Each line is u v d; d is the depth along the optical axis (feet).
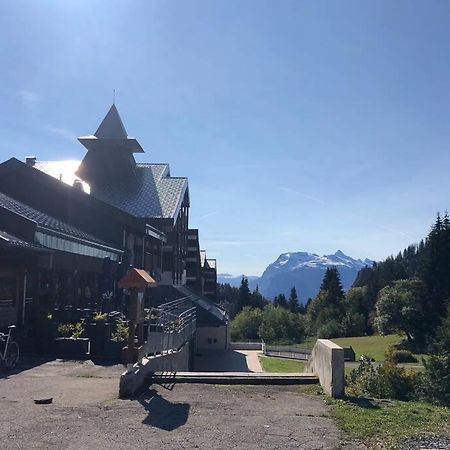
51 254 56.39
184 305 82.02
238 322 251.60
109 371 37.93
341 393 29.37
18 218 53.47
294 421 24.47
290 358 126.72
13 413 25.16
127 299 78.89
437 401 53.88
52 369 38.45
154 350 41.22
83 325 49.19
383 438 22.12
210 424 23.88
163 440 21.47
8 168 90.22
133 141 115.14
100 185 112.98
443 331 107.55
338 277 341.00
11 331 39.40
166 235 107.14
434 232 227.20
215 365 93.09
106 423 23.72
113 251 80.12
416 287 226.79
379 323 229.25
